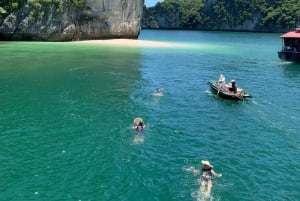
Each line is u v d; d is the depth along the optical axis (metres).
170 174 18.91
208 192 17.31
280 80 44.97
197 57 65.62
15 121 25.84
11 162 19.61
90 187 17.47
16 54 58.16
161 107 30.62
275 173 19.41
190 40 119.00
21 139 22.70
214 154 21.55
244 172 19.39
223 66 55.31
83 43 82.00
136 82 40.28
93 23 89.94
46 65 48.50
